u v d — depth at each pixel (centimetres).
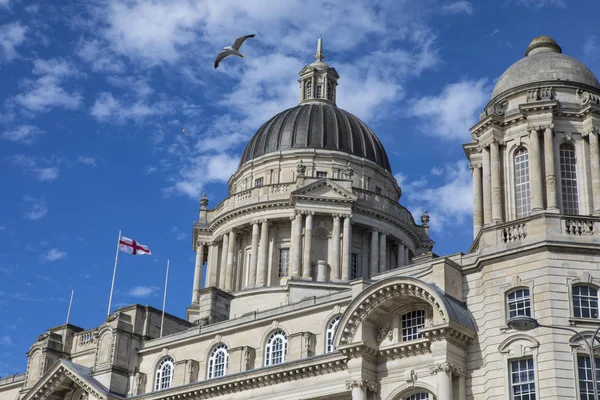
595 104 6712
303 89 11281
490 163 6806
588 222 6084
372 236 9781
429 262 6562
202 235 10550
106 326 8212
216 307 9000
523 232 6166
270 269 9644
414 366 6194
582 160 6669
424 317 6294
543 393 5631
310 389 6725
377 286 6300
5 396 9125
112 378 7869
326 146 10338
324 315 7119
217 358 7619
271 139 10581
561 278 5912
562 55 7200
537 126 6700
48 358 8650
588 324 5775
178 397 7431
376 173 10475
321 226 9688
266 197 9862
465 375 6012
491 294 6097
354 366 6316
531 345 5794
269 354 7325
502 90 7150
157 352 8025
